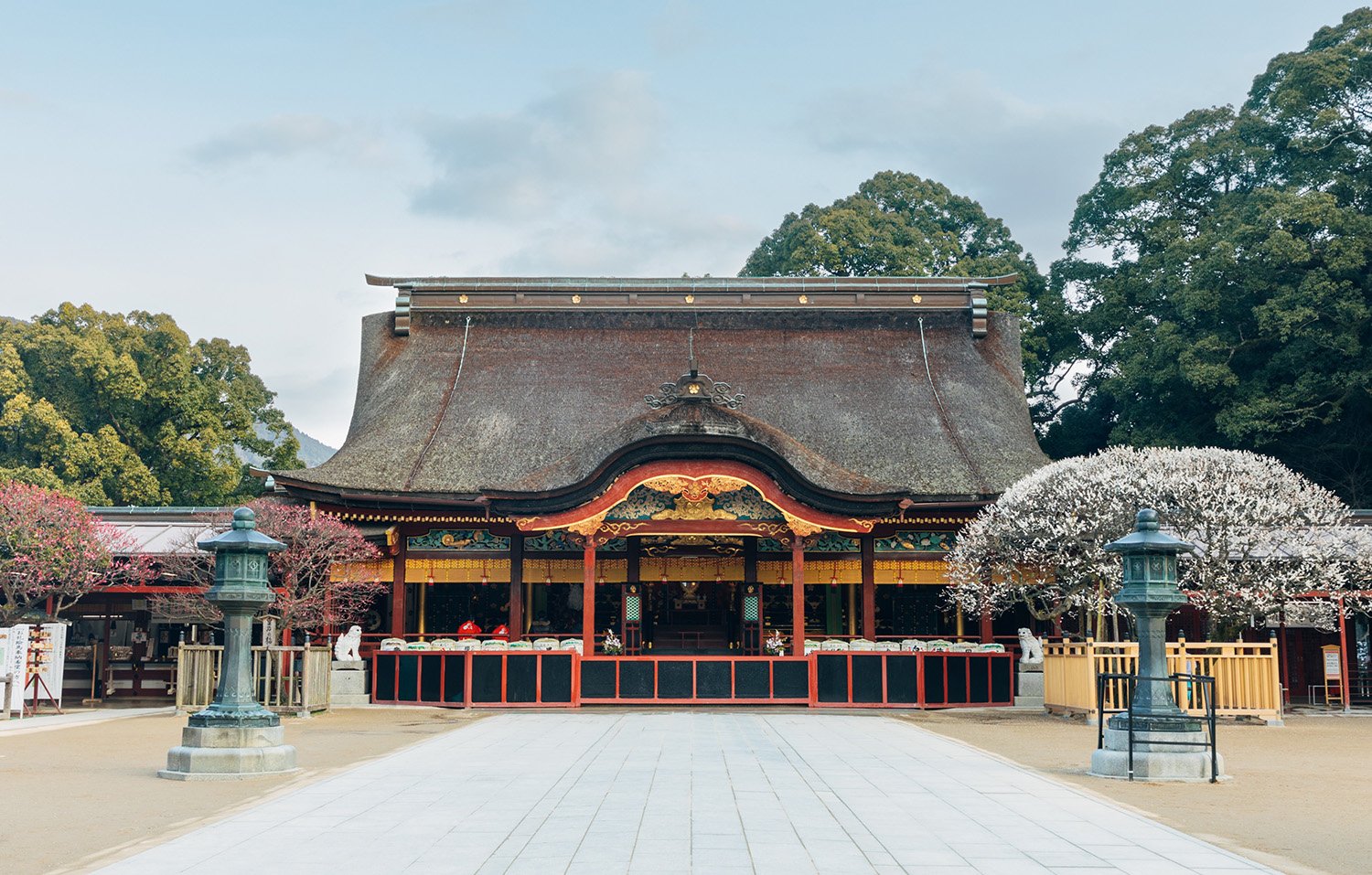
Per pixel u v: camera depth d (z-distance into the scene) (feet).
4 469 183.42
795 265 222.48
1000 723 99.40
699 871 39.93
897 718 104.01
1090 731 92.32
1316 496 109.29
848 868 40.57
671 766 66.74
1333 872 41.01
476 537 133.28
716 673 115.65
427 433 145.07
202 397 215.51
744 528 117.91
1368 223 160.45
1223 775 63.41
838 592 141.18
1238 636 110.11
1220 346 167.84
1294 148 177.78
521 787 58.39
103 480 196.13
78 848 44.29
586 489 115.85
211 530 123.44
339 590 126.72
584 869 40.27
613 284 164.96
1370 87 173.37
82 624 139.95
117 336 211.20
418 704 115.85
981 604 120.37
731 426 116.88
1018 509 114.83
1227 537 103.81
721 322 162.91
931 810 52.06
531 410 149.38
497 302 163.53
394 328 162.71
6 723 97.09
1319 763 72.49
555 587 141.18
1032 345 207.21
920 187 247.50
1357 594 112.06
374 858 41.86
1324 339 159.53
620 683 115.44
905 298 165.07
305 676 103.50
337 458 139.03
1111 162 205.46
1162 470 109.50
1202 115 197.26
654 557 134.31
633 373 156.15
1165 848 44.24
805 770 65.36
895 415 149.28
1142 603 66.33
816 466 120.16
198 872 39.70
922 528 132.98
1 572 108.99
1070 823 49.14
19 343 204.23
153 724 95.86
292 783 60.75
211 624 115.65
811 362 158.10
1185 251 177.06
